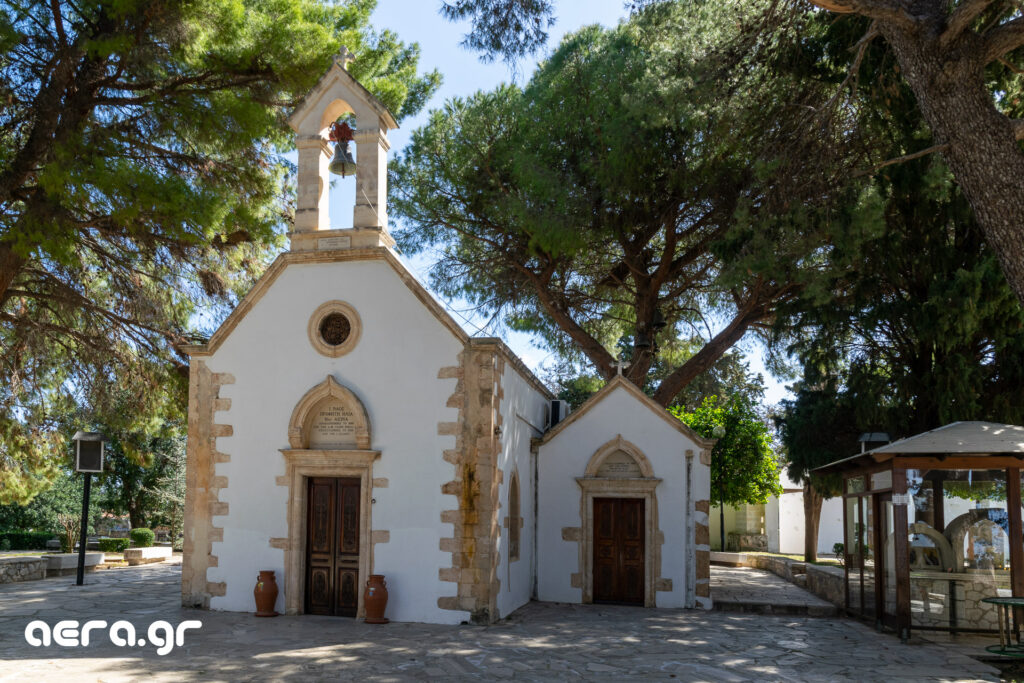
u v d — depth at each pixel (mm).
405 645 11945
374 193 15438
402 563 14125
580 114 20797
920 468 13227
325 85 15828
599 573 17281
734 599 17156
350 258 15234
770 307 21906
